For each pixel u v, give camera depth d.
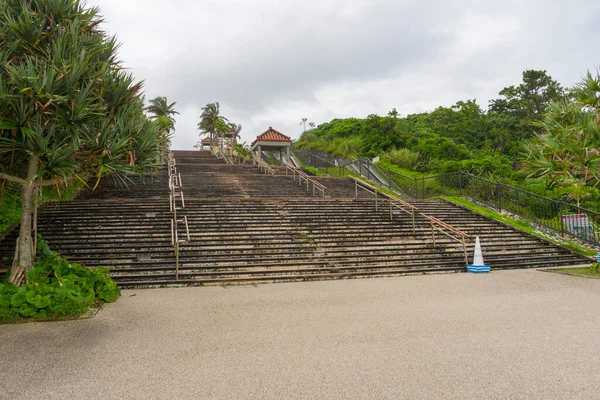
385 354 4.43
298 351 4.54
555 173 10.82
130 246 10.13
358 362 4.20
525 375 3.84
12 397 3.45
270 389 3.58
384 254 11.02
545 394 3.45
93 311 6.34
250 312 6.38
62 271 6.90
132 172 7.05
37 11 6.93
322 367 4.07
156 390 3.57
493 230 13.65
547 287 8.29
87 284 6.79
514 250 12.24
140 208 12.55
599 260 10.24
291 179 21.30
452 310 6.42
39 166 6.99
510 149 37.72
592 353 4.41
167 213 12.23
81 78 6.52
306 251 10.85
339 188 20.22
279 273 9.78
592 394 3.44
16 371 4.00
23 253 6.85
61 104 6.04
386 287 8.55
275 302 7.13
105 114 6.52
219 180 19.56
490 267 11.02
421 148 32.66
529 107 43.16
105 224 11.23
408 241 12.19
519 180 23.17
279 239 11.42
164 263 9.66
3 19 6.54
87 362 4.23
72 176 6.97
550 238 13.30
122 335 5.18
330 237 11.77
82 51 6.34
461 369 4.00
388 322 5.73
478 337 5.01
